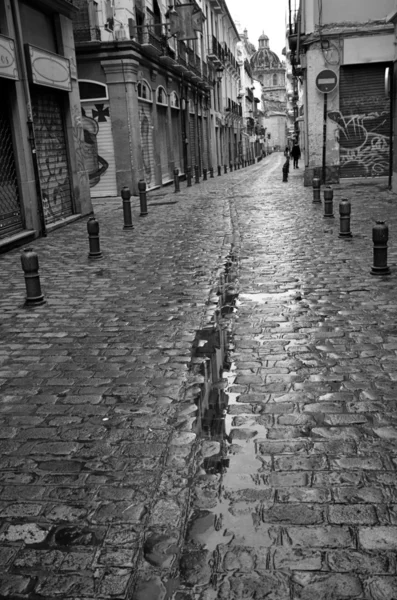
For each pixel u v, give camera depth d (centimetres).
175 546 258
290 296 652
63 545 263
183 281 754
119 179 2095
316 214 1318
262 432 354
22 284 783
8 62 1092
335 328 534
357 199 1473
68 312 636
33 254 667
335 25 1867
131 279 779
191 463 324
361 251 860
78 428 372
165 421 374
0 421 387
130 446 346
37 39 1312
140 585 238
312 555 248
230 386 421
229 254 916
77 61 2019
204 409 388
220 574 241
